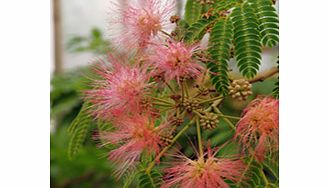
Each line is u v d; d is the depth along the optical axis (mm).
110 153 436
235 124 422
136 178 426
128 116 428
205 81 418
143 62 430
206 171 404
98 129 455
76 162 649
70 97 618
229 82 405
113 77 434
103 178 643
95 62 446
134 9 443
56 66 642
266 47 431
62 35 647
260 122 407
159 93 429
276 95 420
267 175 417
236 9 397
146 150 421
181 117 418
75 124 485
